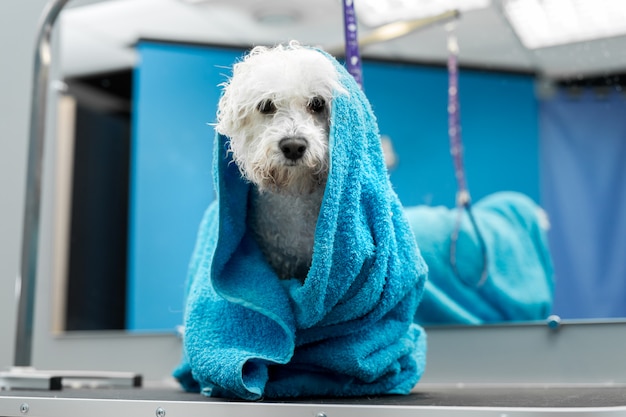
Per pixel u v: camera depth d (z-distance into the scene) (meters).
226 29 1.95
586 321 1.37
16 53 1.85
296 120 0.90
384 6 1.88
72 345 1.71
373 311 0.94
